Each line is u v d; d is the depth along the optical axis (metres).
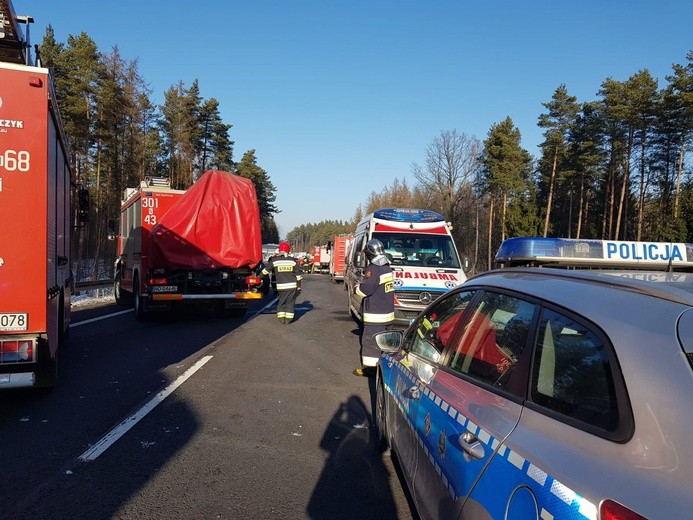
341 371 8.66
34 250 5.69
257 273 14.15
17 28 6.51
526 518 1.92
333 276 37.50
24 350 5.66
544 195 60.31
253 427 5.83
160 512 3.88
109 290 25.12
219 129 57.56
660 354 1.86
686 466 1.60
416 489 3.38
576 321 2.27
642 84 43.53
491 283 3.30
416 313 10.41
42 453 4.93
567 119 48.44
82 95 35.06
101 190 43.09
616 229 46.94
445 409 2.96
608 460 1.77
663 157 48.59
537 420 2.20
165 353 9.71
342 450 5.23
